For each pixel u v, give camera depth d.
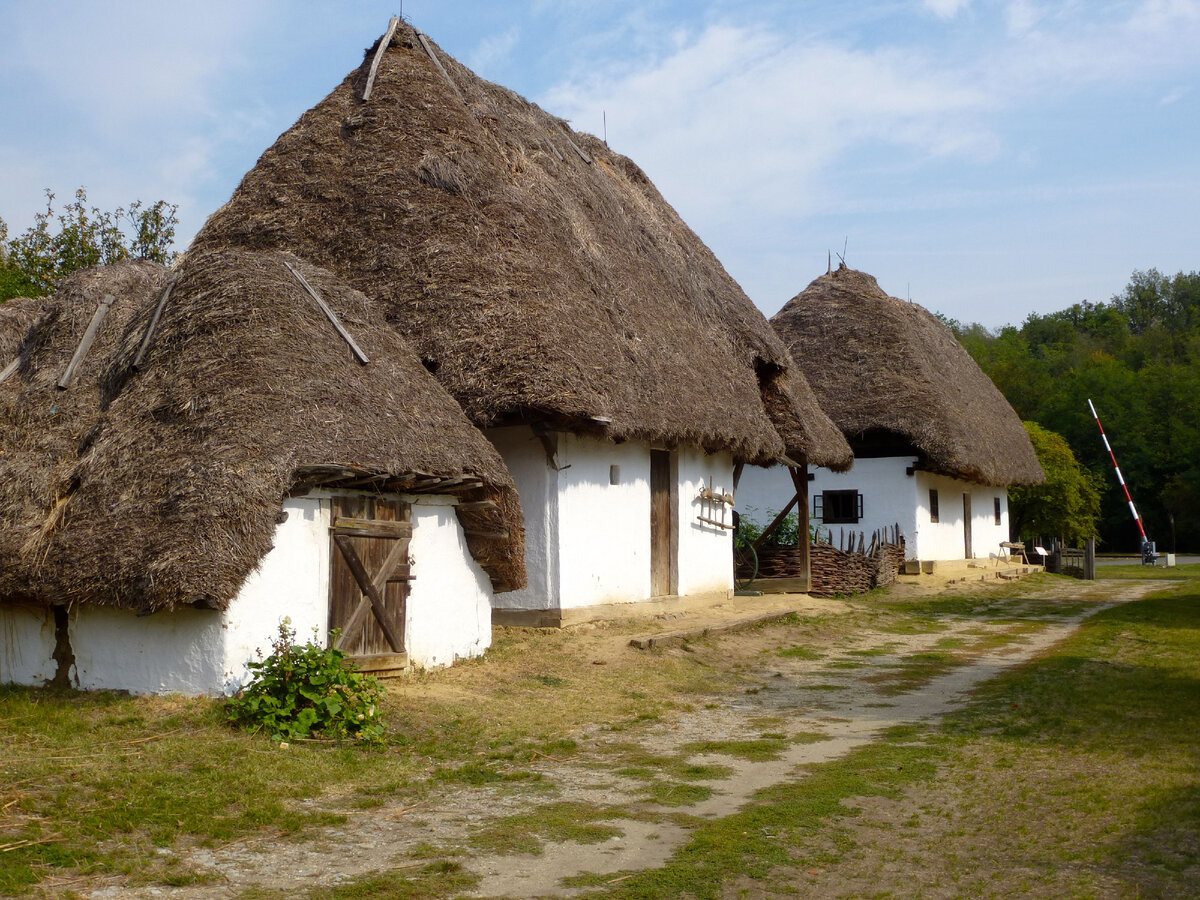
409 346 11.99
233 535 8.66
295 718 8.41
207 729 8.15
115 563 8.66
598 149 21.25
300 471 9.27
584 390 12.37
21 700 8.91
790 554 21.70
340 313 11.21
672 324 16.66
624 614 15.05
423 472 10.16
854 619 18.92
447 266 13.24
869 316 27.61
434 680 10.70
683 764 8.24
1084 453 57.41
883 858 5.96
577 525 14.07
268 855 5.83
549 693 10.77
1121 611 20.44
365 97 15.23
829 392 26.27
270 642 9.16
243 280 10.47
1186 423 55.44
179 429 9.41
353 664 9.06
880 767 8.07
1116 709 10.17
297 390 9.73
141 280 13.01
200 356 9.88
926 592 24.45
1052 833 6.36
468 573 11.77
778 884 5.53
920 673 13.28
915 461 26.36
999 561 34.09
